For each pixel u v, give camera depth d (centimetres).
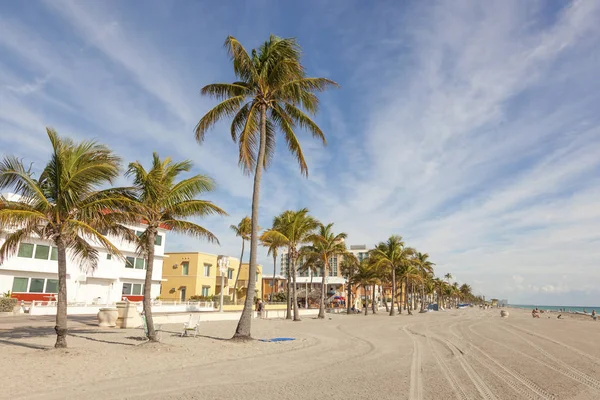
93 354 1196
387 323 3341
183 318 2666
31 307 2806
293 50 1748
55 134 1241
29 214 1153
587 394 859
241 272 6450
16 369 945
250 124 1745
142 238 1585
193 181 1527
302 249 4038
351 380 945
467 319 4409
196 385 850
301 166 1958
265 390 820
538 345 1816
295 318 3353
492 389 882
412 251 5419
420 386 897
